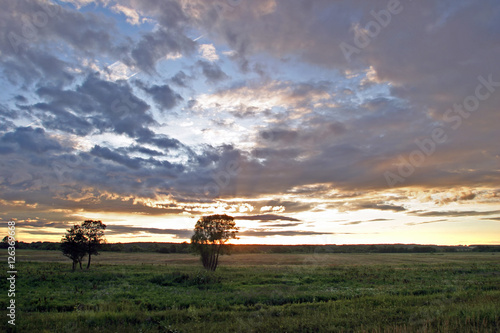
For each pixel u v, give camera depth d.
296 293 21.17
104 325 13.02
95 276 29.70
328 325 12.33
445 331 10.49
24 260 56.38
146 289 24.22
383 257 81.44
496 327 10.83
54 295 20.33
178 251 109.50
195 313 14.81
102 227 43.62
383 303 16.89
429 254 103.12
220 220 42.66
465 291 20.42
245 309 16.88
